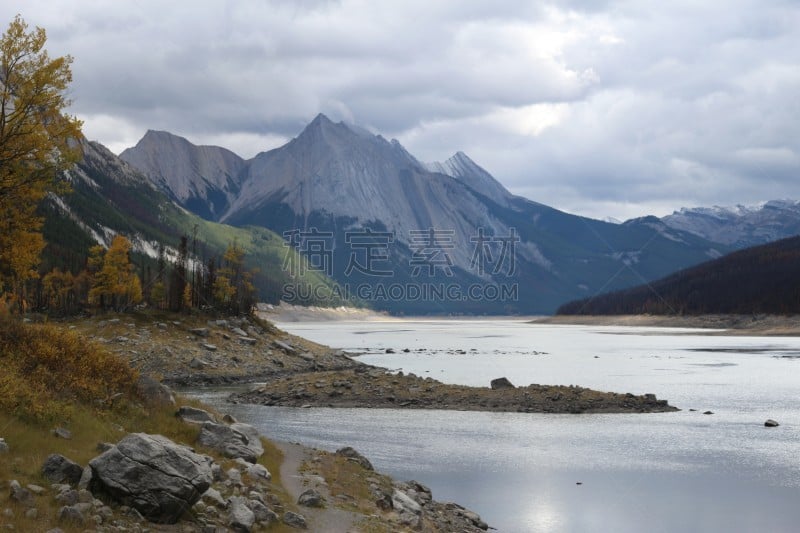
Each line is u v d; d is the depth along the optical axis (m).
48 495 17.42
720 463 42.12
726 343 197.25
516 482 36.94
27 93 32.59
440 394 68.88
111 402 26.84
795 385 85.31
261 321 124.31
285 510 21.83
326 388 71.50
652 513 31.50
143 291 151.25
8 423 21.22
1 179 32.44
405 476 37.88
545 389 69.00
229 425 29.92
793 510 32.31
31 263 34.81
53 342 28.50
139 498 17.97
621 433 52.16
